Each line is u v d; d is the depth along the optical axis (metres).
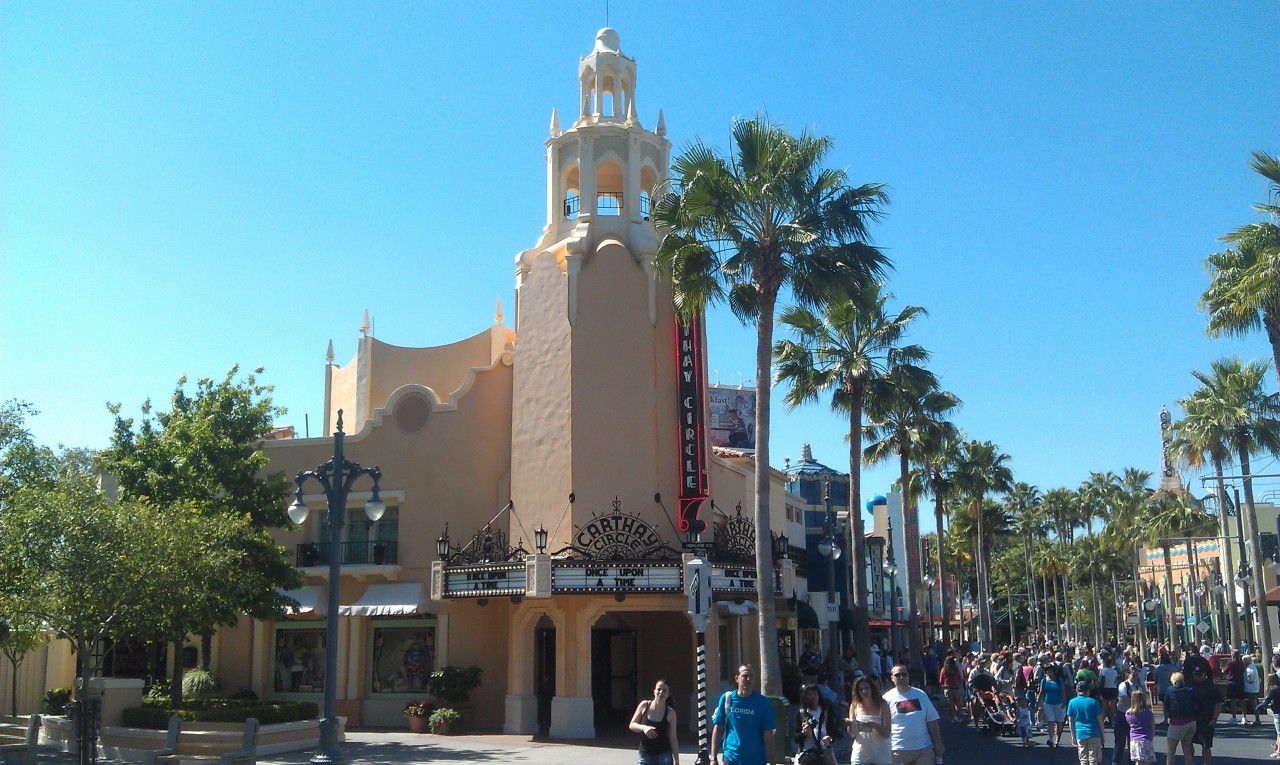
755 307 23.97
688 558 24.33
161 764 18.81
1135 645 76.06
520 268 28.64
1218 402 41.78
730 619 29.89
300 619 29.55
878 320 33.78
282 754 21.73
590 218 28.33
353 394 33.03
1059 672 23.70
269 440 30.59
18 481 25.84
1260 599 37.28
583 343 26.56
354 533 29.86
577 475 25.81
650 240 27.83
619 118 30.03
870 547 60.09
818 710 14.56
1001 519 80.44
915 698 11.90
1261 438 41.53
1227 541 47.81
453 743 24.14
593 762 20.62
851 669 30.86
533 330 27.47
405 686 28.64
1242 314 28.08
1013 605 118.94
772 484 40.84
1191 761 17.62
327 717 19.42
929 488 57.19
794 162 22.48
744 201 22.78
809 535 53.12
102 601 19.06
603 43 30.48
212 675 28.27
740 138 23.27
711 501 27.08
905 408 38.94
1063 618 119.56
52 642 30.16
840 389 33.97
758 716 11.60
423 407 29.94
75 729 20.42
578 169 29.14
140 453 25.62
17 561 19.55
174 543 20.02
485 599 26.11
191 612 21.66
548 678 28.30
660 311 27.20
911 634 43.25
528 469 26.72
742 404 57.56
